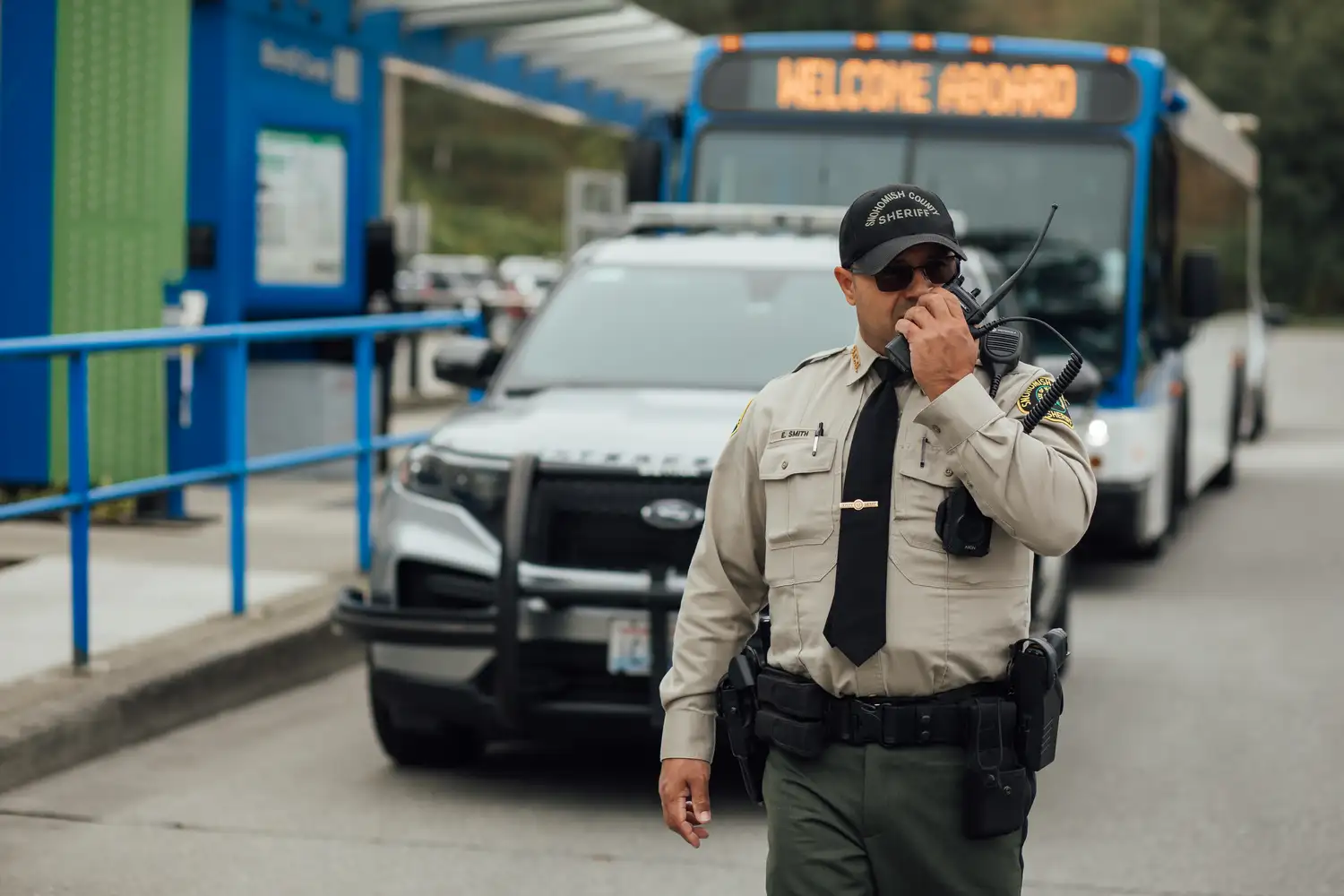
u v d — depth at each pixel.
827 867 8.44
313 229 32.53
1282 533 34.38
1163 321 30.30
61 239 28.91
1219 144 41.25
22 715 16.55
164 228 28.59
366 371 23.89
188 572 23.59
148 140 28.58
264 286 31.53
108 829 14.87
